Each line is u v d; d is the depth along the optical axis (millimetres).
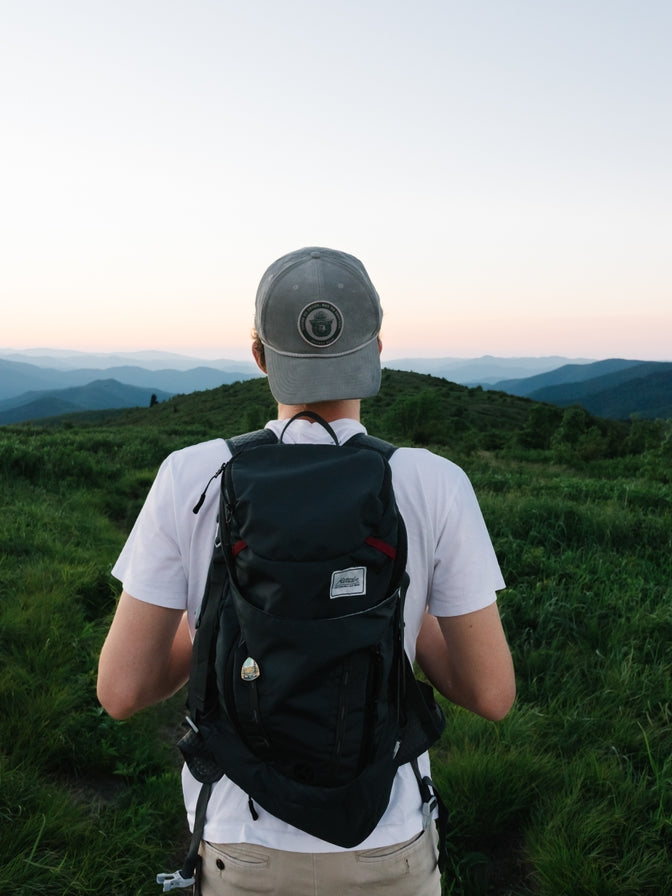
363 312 1225
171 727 3793
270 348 1238
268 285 1225
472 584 1174
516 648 4312
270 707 971
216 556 1089
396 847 1101
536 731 3307
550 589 5141
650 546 6703
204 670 1077
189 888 2543
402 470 1171
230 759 1050
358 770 1014
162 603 1160
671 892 2287
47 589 5070
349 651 958
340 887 1074
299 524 973
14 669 3697
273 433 1232
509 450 30109
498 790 2822
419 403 35031
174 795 3057
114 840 2619
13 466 11078
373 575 998
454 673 1257
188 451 1216
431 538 1162
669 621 4414
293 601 960
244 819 1081
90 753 3236
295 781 1011
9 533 6551
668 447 23500
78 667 4043
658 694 3586
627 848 2498
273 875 1070
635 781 2898
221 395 98438
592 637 4414
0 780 2734
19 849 2486
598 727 3332
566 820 2605
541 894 2393
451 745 3271
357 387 1232
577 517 7172
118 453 15477
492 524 7293
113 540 7762
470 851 2689
